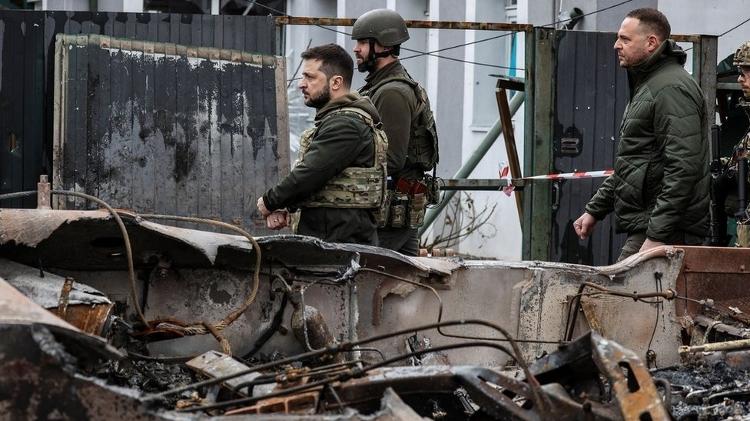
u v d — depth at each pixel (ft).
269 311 25.54
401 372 18.86
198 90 43.68
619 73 48.29
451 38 73.77
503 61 71.92
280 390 18.78
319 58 30.78
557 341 28.78
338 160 30.14
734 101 50.03
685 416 22.24
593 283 29.04
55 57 42.47
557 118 47.73
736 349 26.89
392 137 33.68
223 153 43.96
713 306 29.66
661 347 29.60
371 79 35.04
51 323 16.34
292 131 73.77
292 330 25.31
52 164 42.96
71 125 42.47
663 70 33.14
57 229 22.58
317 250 25.44
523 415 17.89
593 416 17.85
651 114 33.01
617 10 59.21
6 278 22.08
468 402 19.97
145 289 24.58
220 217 43.96
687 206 32.96
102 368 22.36
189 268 24.88
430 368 18.94
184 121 43.55
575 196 47.98
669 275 29.66
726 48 56.75
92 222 22.63
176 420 16.14
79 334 16.56
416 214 34.96
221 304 25.18
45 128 43.04
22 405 15.84
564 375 19.70
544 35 47.37
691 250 29.73
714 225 37.78
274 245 24.93
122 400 16.06
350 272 25.55
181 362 23.90
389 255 26.37
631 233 34.19
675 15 59.21
